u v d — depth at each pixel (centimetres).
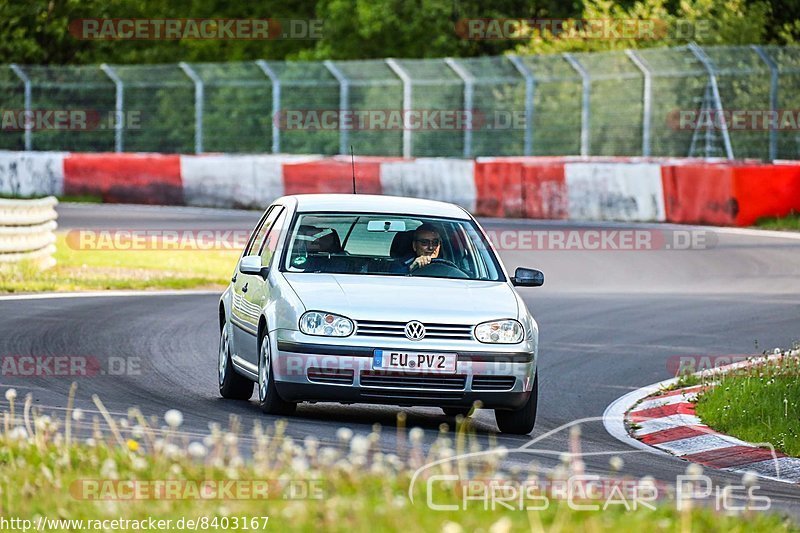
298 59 18562
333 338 3544
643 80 12650
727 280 7625
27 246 7431
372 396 3547
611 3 15000
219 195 12538
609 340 5644
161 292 7006
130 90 15625
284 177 12256
